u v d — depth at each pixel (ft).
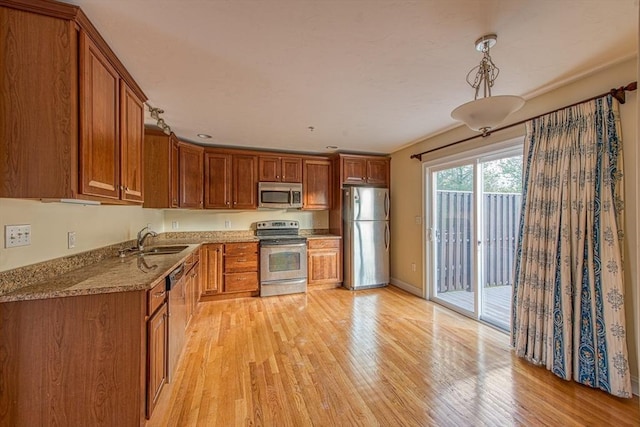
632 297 6.22
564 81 7.22
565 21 4.98
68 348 4.69
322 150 15.17
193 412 5.84
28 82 4.34
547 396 6.29
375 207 15.02
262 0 4.43
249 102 8.57
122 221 8.94
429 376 7.07
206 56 6.05
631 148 6.19
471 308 11.11
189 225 14.25
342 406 6.01
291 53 5.96
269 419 5.65
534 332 7.62
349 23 5.01
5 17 4.25
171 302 6.61
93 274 5.73
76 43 4.59
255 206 14.23
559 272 7.10
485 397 6.28
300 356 8.07
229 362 7.75
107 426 4.80
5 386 4.52
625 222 6.31
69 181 4.46
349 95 8.07
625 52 5.97
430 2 4.51
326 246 14.90
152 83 7.26
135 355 4.88
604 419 5.58
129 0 4.40
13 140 4.29
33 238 4.99
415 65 6.47
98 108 5.26
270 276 13.65
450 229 12.07
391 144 13.88
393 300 13.05
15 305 4.53
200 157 13.12
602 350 6.37
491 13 4.76
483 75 6.51
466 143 10.73
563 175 7.08
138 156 7.41
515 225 9.53
